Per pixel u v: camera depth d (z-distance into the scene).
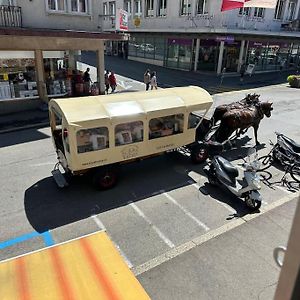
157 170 11.07
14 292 4.04
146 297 4.07
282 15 33.94
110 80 22.92
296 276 1.88
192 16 31.47
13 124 16.20
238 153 12.67
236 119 11.70
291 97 23.09
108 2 43.66
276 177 10.68
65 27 18.48
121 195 9.44
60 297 3.98
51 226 7.99
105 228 7.94
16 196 9.32
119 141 9.32
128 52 43.34
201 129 11.88
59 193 9.50
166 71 33.91
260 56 35.50
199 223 8.18
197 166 11.41
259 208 8.80
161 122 10.06
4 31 14.88
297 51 39.69
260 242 7.46
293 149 11.09
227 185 9.27
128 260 6.89
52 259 4.67
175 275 6.47
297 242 1.84
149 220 8.28
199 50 33.03
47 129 15.49
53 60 19.45
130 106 9.35
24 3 16.61
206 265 6.74
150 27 37.09
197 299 5.91
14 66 17.81
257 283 6.27
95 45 19.91
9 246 7.26
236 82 29.14
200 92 11.19
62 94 19.94
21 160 11.83
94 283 4.25
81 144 8.66
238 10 29.89
